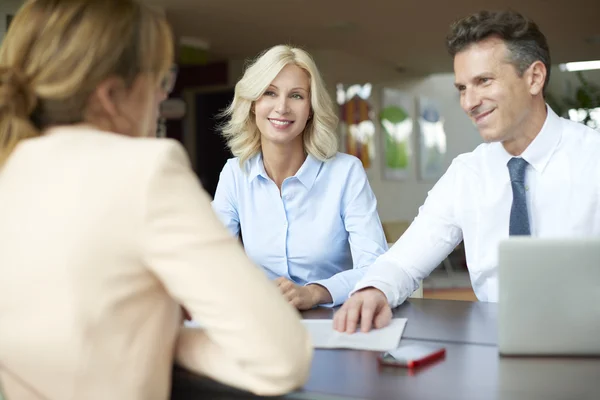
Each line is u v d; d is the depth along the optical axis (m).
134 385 1.09
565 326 1.36
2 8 5.40
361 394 1.15
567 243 1.34
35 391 1.10
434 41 8.91
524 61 2.05
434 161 11.66
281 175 2.60
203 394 1.26
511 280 1.37
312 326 1.72
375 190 10.16
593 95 10.95
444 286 8.09
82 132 1.15
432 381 1.22
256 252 2.63
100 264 1.05
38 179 1.11
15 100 1.15
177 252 1.05
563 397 1.12
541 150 2.15
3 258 1.10
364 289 1.92
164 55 1.23
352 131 9.62
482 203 2.27
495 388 1.17
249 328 1.06
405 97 10.89
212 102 10.49
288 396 1.17
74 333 1.04
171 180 1.08
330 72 9.27
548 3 7.24
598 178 2.12
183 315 1.44
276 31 8.11
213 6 6.89
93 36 1.12
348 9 7.19
